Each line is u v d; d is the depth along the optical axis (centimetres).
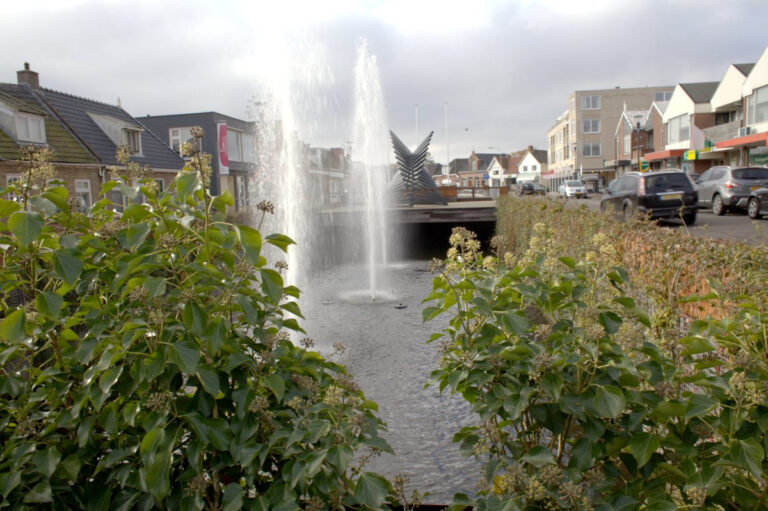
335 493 187
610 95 7612
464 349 236
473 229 2748
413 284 1509
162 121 3869
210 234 221
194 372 182
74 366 229
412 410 589
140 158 2870
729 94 3644
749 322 225
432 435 524
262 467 210
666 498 189
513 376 223
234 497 181
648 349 212
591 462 199
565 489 177
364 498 174
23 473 201
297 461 178
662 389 201
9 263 224
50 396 222
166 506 199
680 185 1602
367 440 181
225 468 208
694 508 191
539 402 231
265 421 201
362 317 1069
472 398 249
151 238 230
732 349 261
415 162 2952
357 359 784
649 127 5612
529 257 281
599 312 222
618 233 673
